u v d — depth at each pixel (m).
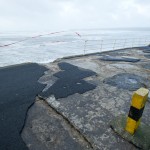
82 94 4.27
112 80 5.35
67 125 3.08
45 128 2.97
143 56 9.40
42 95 4.11
